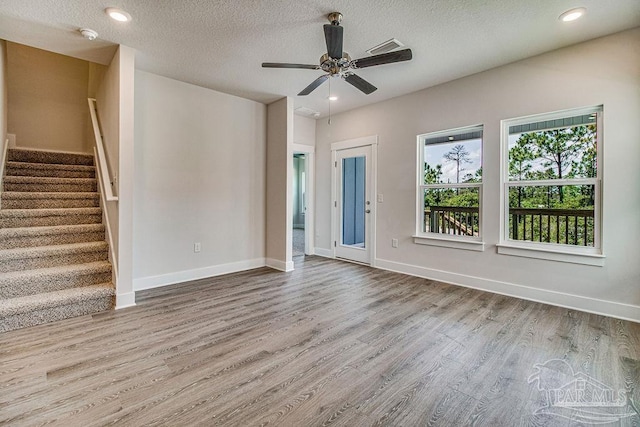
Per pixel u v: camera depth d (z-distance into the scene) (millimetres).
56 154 4297
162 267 3797
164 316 2828
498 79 3473
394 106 4527
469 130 3830
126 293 3041
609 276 2850
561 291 3111
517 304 3176
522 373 1961
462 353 2205
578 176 3074
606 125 2834
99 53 3146
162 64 3400
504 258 3490
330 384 1841
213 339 2391
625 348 2258
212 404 1651
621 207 2785
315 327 2625
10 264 2824
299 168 10422
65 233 3275
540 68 3180
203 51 3100
